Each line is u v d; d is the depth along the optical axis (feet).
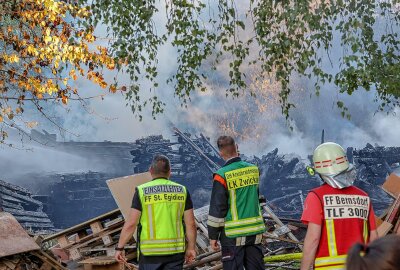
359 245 5.90
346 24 35.24
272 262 32.65
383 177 86.69
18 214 77.25
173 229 18.89
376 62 36.11
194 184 96.99
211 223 19.65
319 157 14.70
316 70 34.40
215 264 28.78
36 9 36.09
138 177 27.14
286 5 35.50
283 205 87.61
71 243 28.02
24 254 25.38
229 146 19.99
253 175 20.03
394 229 24.30
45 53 35.81
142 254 18.80
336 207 14.38
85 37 36.76
